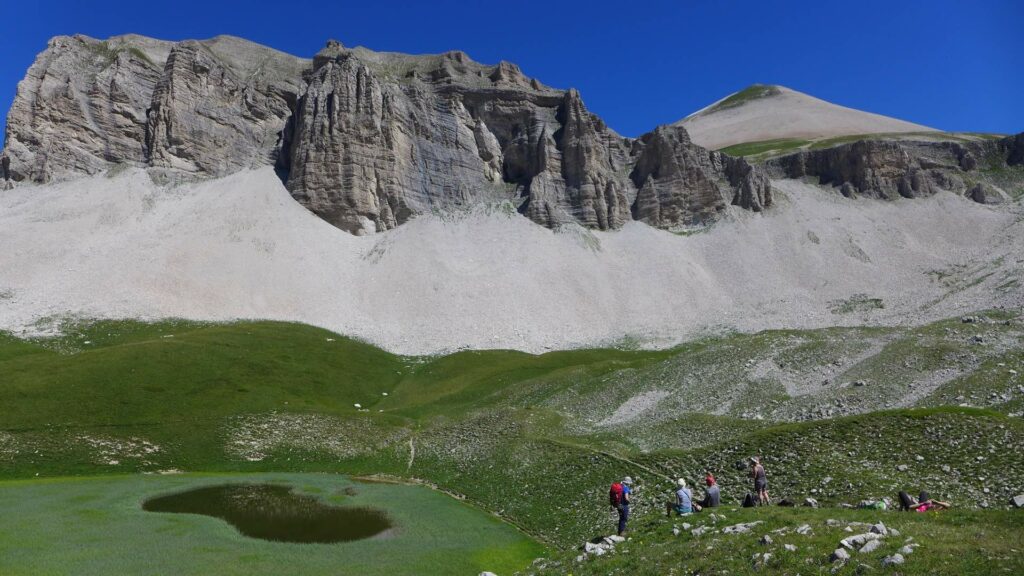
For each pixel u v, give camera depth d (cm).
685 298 17175
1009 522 2250
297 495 5241
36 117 17875
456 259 18200
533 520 4469
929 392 6125
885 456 4112
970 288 13775
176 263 15162
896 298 15300
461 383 10962
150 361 9438
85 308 12925
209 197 18125
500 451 6300
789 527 2517
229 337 11788
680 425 6212
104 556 3344
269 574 3141
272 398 9044
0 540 3531
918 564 1892
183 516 4366
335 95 19812
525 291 17062
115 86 18912
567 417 7631
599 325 16175
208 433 7231
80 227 15925
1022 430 4075
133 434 6938
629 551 2705
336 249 17900
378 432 7744
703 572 2222
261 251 16650
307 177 19012
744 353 8494
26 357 9362
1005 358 6519
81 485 5300
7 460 5828
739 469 4409
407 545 3803
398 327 15362
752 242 19050
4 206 16262
